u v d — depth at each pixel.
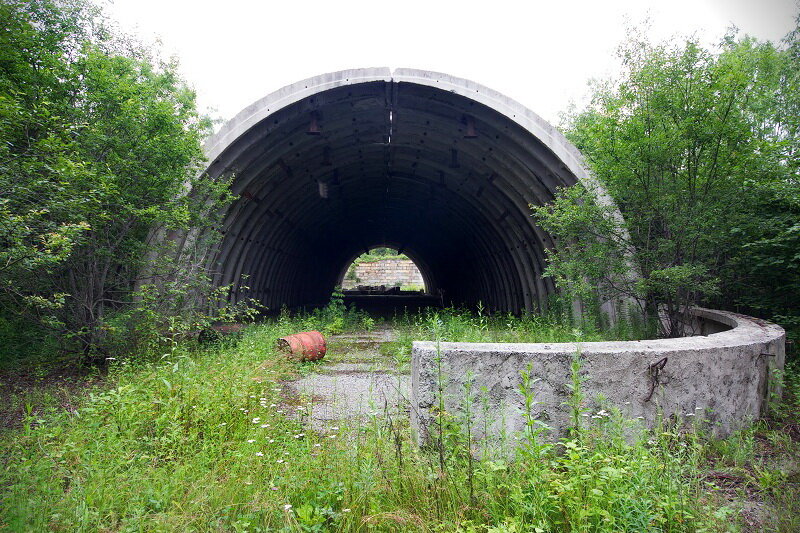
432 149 15.90
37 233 6.75
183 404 4.63
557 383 4.02
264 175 14.50
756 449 4.54
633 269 8.66
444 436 3.69
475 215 20.03
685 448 4.07
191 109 12.49
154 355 8.19
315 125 13.13
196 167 10.59
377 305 32.09
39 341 9.11
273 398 5.68
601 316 10.90
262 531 2.98
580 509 2.77
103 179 7.18
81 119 7.81
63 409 5.70
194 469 3.71
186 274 9.87
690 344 4.57
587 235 9.30
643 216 8.73
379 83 12.22
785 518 3.21
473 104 12.65
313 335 9.80
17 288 7.62
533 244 15.89
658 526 2.91
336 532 2.99
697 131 7.46
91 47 8.40
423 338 10.93
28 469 3.34
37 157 6.61
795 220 7.57
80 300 8.21
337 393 6.78
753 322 6.80
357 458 3.60
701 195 8.01
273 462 3.76
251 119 11.60
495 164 14.66
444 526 2.90
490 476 3.16
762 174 8.09
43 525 2.87
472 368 4.00
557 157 11.86
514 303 19.73
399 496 3.25
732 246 8.42
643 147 7.76
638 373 4.20
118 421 4.34
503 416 3.64
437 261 35.97
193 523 3.06
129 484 3.38
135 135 8.23
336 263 36.75
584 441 3.45
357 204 24.77
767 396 5.45
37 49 7.41
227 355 8.07
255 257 17.98
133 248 8.77
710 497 3.46
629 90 8.11
